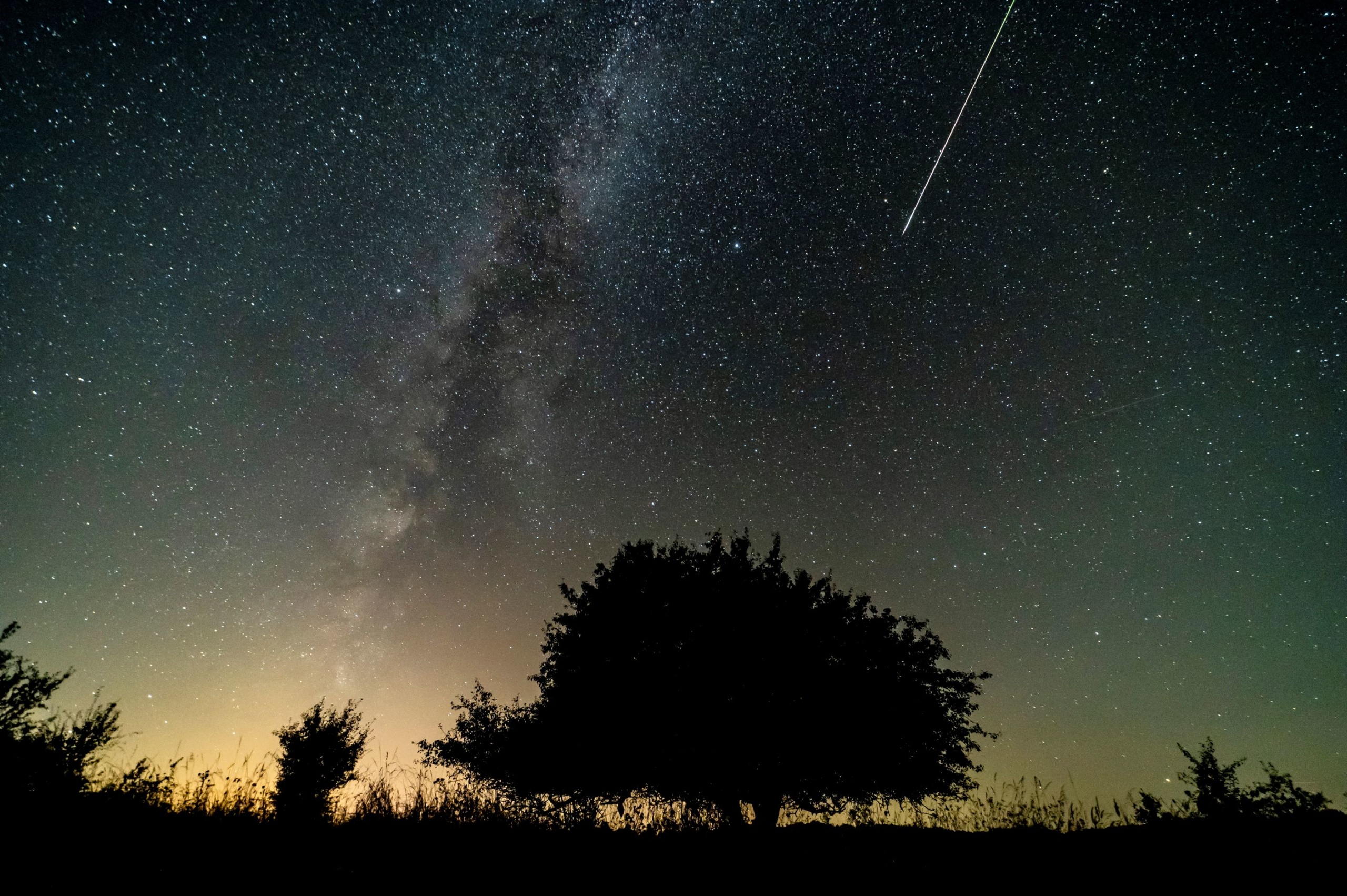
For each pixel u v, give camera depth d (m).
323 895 4.31
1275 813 5.43
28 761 5.21
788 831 6.73
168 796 5.65
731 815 7.14
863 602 8.73
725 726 7.45
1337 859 4.52
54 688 5.89
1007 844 5.58
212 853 4.77
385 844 5.47
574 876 4.93
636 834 6.46
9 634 5.94
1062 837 5.68
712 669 7.80
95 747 5.63
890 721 7.67
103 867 4.29
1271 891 4.21
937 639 8.51
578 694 8.06
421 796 6.76
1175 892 4.32
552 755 7.71
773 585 8.66
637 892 4.63
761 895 4.61
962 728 8.07
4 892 3.85
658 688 7.80
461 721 8.51
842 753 7.42
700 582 8.63
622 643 8.34
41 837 4.49
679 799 7.48
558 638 8.76
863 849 5.70
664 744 7.46
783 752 7.37
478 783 7.70
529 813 6.62
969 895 4.50
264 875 4.52
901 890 4.66
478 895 4.49
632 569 9.00
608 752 7.56
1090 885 4.56
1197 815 5.75
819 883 4.82
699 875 5.03
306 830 5.62
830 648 8.20
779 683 7.73
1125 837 5.48
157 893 4.08
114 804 5.13
